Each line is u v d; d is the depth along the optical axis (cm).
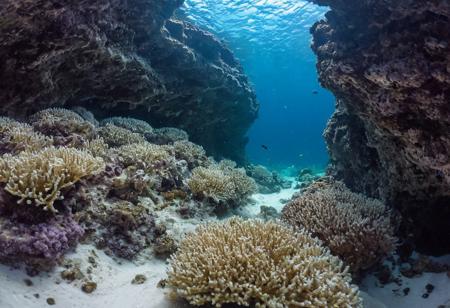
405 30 454
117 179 493
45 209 349
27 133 562
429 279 471
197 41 1234
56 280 331
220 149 1530
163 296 326
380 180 645
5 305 269
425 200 519
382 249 465
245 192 759
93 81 830
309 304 290
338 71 538
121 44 826
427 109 433
